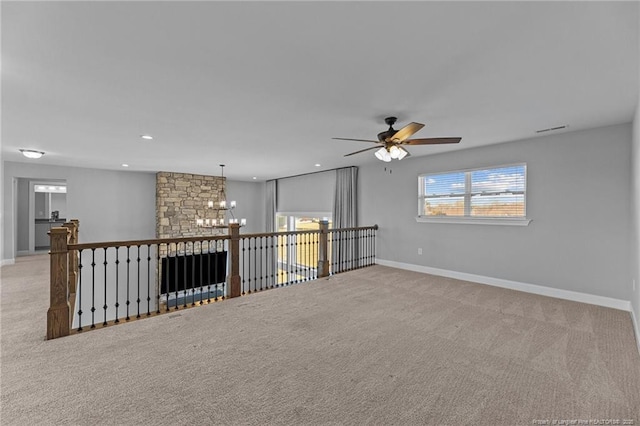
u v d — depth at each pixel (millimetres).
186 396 1873
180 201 7621
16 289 4180
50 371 2129
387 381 2055
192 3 1479
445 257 5207
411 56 2018
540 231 4125
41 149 4848
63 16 1565
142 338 2682
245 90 2557
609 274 3588
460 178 5016
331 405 1804
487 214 4684
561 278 3945
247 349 2492
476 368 2227
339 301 3807
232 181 9344
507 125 3551
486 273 4695
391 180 6012
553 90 2562
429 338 2725
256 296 4023
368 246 6395
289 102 2828
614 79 2352
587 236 3740
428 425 1647
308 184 8094
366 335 2783
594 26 1674
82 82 2379
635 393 1925
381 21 1640
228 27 1690
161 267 7438
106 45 1862
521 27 1691
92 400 1822
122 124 3486
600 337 2754
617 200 3520
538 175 4117
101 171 7039
